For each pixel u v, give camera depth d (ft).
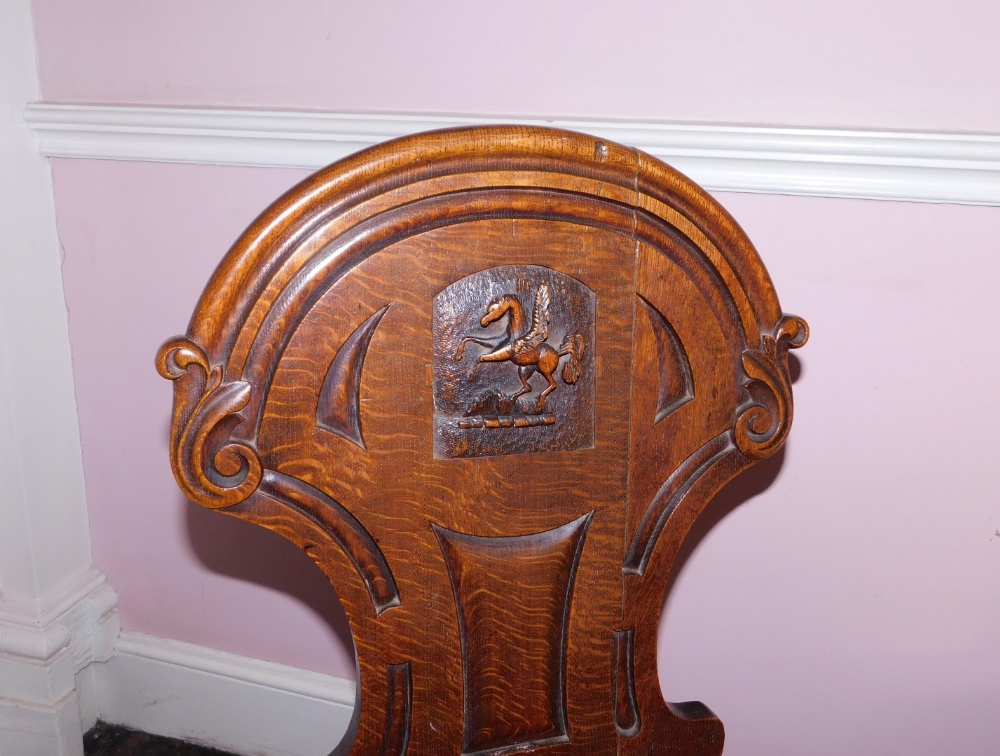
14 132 4.83
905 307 4.15
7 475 5.16
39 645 5.32
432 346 2.58
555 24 4.17
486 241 2.56
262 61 4.58
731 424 2.84
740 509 4.63
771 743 4.98
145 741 5.87
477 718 2.85
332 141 4.47
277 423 2.51
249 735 5.71
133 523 5.58
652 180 2.61
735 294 2.74
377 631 2.72
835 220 4.11
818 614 4.69
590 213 2.60
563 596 2.84
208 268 4.95
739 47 4.00
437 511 2.68
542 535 2.78
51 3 4.79
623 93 4.18
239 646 5.62
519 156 2.52
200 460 2.46
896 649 4.64
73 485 5.50
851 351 4.27
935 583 4.49
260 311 2.44
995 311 4.06
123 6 4.70
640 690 2.96
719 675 4.94
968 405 4.21
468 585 2.75
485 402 2.64
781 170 4.03
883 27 3.84
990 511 4.32
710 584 4.79
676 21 4.03
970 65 3.80
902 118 3.92
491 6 4.22
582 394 2.71
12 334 4.99
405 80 4.42
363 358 2.54
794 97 4.00
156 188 4.90
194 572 5.55
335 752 2.89
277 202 2.43
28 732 5.50
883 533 4.49
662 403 2.79
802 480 4.51
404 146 2.45
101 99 4.86
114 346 5.26
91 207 5.04
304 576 5.34
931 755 4.76
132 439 5.41
